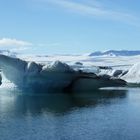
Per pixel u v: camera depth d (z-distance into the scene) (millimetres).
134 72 101250
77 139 31984
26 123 38781
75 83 73875
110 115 43594
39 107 50312
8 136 33188
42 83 69625
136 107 50219
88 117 42219
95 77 75375
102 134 33719
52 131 35000
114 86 82438
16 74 71500
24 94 67812
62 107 50250
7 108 49406
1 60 70188
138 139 32000
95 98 61250
